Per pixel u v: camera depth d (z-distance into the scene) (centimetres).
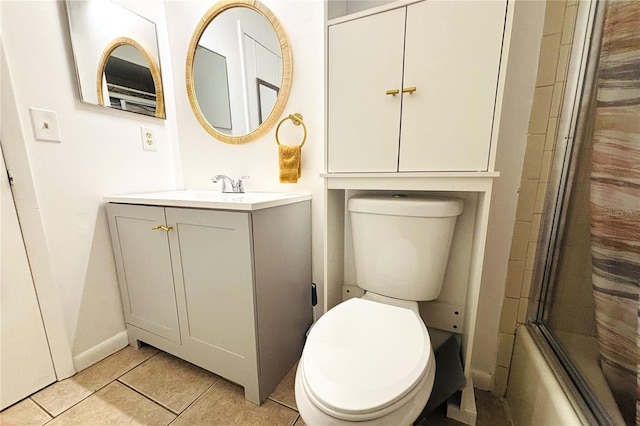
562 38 84
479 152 80
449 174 83
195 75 151
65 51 114
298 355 130
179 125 162
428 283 98
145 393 110
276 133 131
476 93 78
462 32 77
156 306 124
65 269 117
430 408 92
